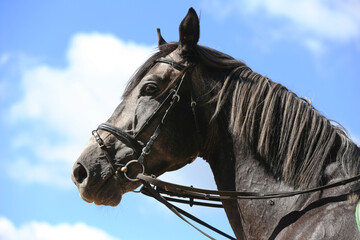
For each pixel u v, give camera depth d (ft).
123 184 21.01
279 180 19.53
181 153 21.20
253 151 20.16
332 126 19.86
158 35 25.34
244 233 20.10
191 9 21.57
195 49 21.68
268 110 19.85
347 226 17.22
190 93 21.34
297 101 20.11
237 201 20.40
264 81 20.62
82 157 20.95
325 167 18.86
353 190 17.87
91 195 20.62
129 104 21.49
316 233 17.56
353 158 18.63
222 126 21.01
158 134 20.81
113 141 21.11
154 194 20.90
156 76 21.31
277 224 18.93
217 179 21.21
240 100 20.43
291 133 19.44
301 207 18.62
